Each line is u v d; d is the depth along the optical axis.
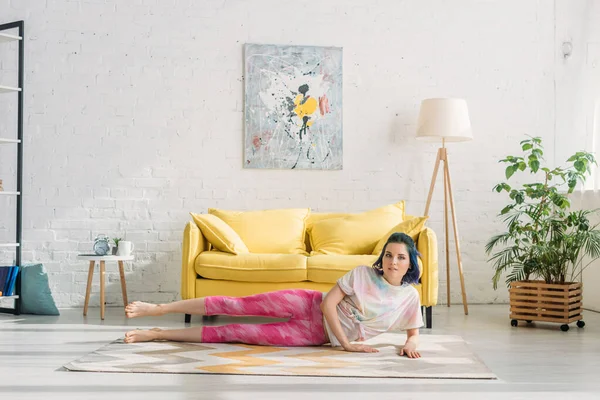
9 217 5.42
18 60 5.39
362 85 5.79
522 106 5.98
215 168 5.62
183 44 5.59
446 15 5.90
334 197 5.74
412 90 5.84
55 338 3.92
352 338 3.63
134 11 5.54
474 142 5.92
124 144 5.53
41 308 4.94
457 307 5.62
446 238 5.64
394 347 3.68
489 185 5.93
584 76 5.88
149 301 5.54
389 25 5.82
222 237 4.73
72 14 5.47
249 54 5.63
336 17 5.77
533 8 6.01
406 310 3.56
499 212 5.92
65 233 5.46
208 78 5.62
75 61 5.48
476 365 3.19
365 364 3.19
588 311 5.44
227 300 3.68
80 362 3.16
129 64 5.54
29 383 2.79
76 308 5.38
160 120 5.57
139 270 5.54
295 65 5.68
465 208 5.88
